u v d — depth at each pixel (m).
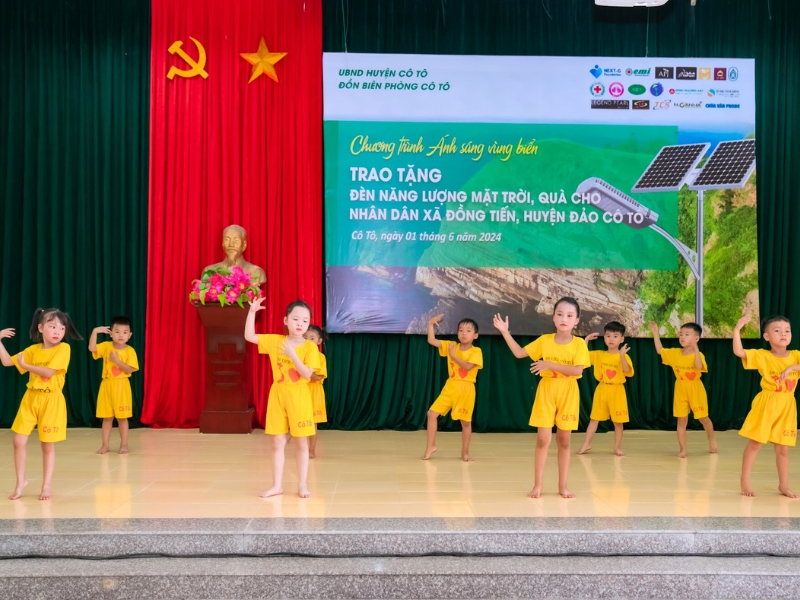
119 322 4.69
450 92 5.84
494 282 5.84
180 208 5.76
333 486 3.74
